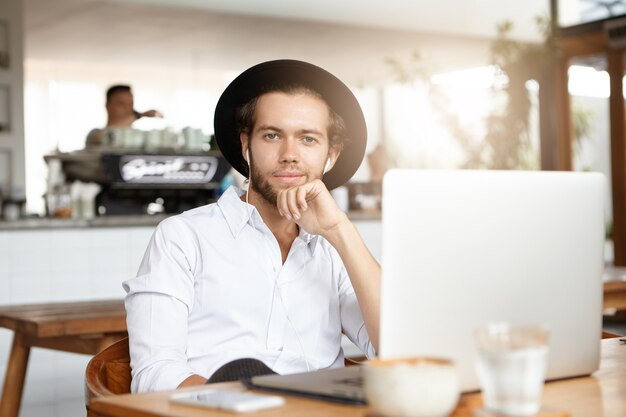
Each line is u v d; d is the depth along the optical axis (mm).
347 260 1667
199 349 1791
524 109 8203
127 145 6016
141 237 4984
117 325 3012
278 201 1685
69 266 4754
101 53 10453
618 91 7949
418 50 10359
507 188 1219
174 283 1761
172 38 9570
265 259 1844
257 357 1792
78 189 5418
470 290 1193
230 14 8430
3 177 7156
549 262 1278
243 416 1087
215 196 6273
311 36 9594
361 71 11797
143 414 1125
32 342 3451
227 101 1923
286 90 1870
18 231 4617
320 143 1885
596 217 1333
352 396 1142
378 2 8992
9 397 3504
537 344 996
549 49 8141
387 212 1134
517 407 997
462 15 9367
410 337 1155
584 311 1340
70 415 4316
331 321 1898
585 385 1325
